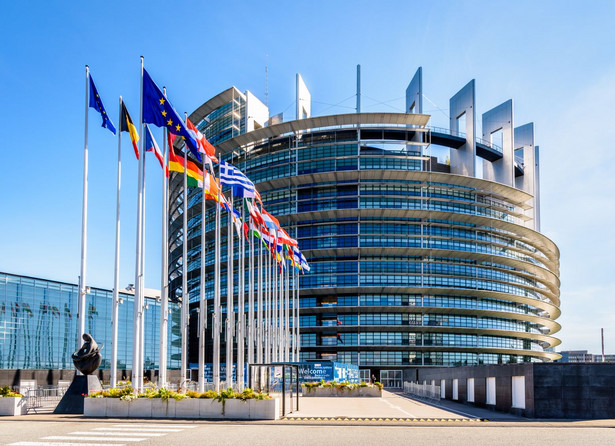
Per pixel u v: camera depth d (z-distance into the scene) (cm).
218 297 4297
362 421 2892
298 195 11662
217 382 4191
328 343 11006
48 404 4244
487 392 3981
